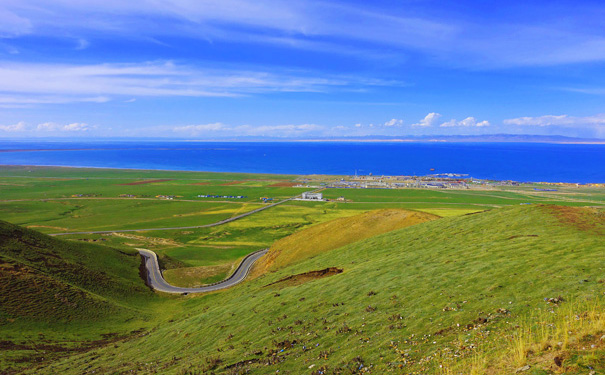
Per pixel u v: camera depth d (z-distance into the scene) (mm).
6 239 76688
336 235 83125
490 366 14133
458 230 49812
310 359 20062
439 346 17703
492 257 31141
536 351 14039
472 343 17031
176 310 67812
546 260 26438
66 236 157250
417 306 23781
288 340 23734
